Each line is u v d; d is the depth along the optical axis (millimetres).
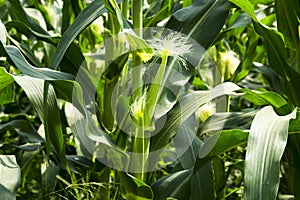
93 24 2486
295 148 2174
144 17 2584
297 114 1956
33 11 2975
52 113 2059
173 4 2430
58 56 2082
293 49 2412
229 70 2508
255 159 1759
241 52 3090
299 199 2176
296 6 2254
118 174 2277
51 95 2064
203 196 2215
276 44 2217
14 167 1900
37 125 3293
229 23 3025
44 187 2479
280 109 2121
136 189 2059
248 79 3934
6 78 2051
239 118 2338
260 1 2441
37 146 2551
